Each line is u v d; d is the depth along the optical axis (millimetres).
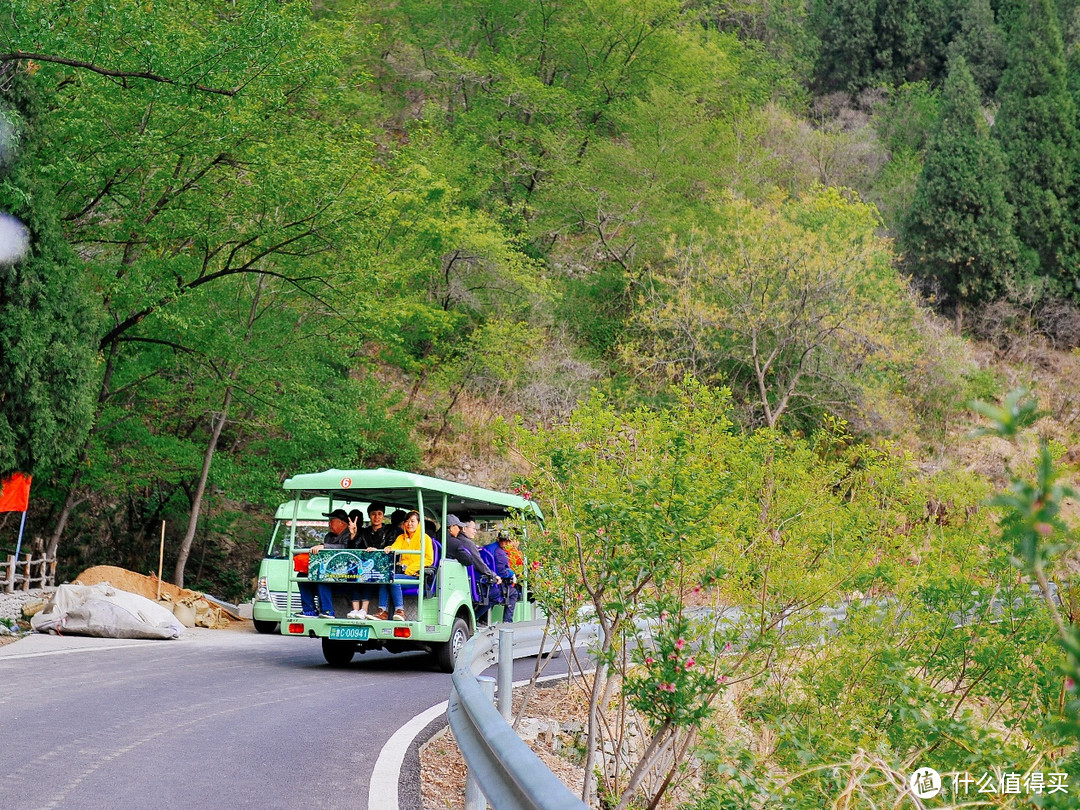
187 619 22500
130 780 7027
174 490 33344
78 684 11633
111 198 22359
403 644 15602
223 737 8812
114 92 20656
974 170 55094
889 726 8016
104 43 19812
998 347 52094
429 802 7047
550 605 8750
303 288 25453
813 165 56906
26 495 20266
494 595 16516
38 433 18922
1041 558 2324
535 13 51625
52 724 8984
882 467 13203
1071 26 70562
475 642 10242
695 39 52875
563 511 8695
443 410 38438
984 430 2314
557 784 3775
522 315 41125
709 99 51438
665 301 42125
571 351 40844
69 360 19266
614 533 7730
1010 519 2314
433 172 36656
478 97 49969
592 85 49938
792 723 7359
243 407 29812
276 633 22625
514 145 47750
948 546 11672
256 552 35406
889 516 12688
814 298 37125
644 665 7270
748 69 63594
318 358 29469
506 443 9453
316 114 26938
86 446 25156
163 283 23469
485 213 41438
